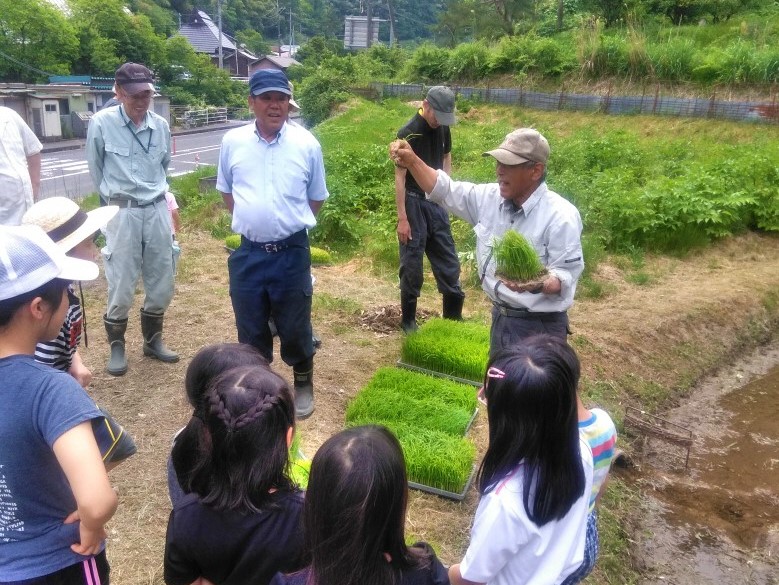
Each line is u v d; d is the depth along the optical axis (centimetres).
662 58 2092
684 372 716
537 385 210
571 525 223
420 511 404
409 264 611
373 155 1409
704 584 431
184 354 566
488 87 2523
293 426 217
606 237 1012
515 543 216
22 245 192
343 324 672
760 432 627
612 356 691
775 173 1195
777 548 468
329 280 831
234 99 5612
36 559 196
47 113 3516
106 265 501
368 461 180
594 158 1488
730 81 1930
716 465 569
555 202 372
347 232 1029
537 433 213
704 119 1858
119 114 485
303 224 432
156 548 356
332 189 1106
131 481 405
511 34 3647
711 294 862
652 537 471
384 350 615
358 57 3478
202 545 204
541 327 383
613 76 2203
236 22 8862
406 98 2728
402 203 578
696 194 1088
